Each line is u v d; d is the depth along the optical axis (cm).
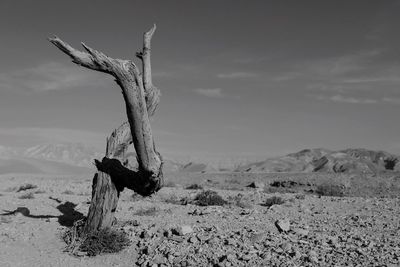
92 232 1260
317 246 1127
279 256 1066
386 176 4234
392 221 1486
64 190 2897
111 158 1280
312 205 1948
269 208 1794
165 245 1198
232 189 3459
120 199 2275
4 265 1111
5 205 1909
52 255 1199
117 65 1064
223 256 1083
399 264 983
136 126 1129
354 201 2116
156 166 1179
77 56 1049
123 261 1165
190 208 1820
